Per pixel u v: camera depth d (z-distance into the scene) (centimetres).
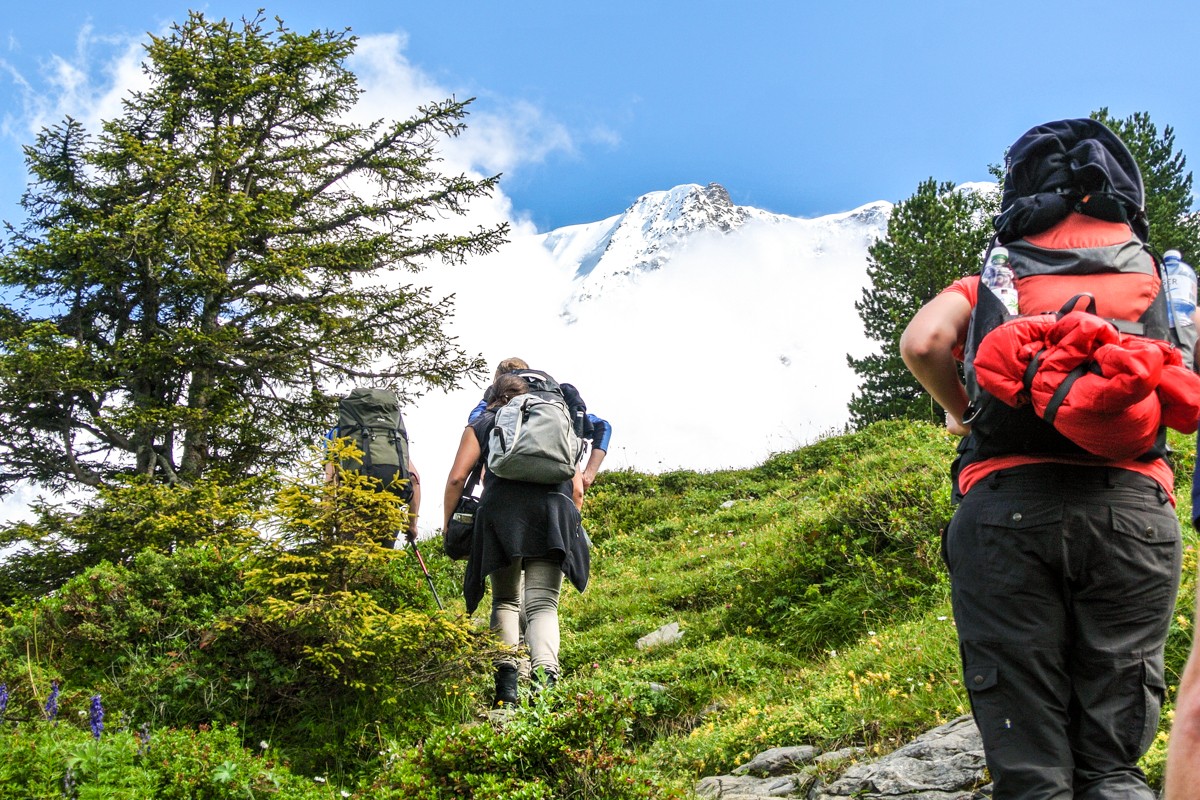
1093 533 253
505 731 429
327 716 560
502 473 578
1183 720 132
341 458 609
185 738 448
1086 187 282
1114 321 265
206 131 1945
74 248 1694
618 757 422
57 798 385
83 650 557
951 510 810
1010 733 252
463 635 582
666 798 422
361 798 434
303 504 593
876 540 845
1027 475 260
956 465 288
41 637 555
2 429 1733
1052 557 254
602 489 1831
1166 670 460
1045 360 250
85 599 573
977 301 281
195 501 1467
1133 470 259
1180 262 280
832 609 770
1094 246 276
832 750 484
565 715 423
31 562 1420
